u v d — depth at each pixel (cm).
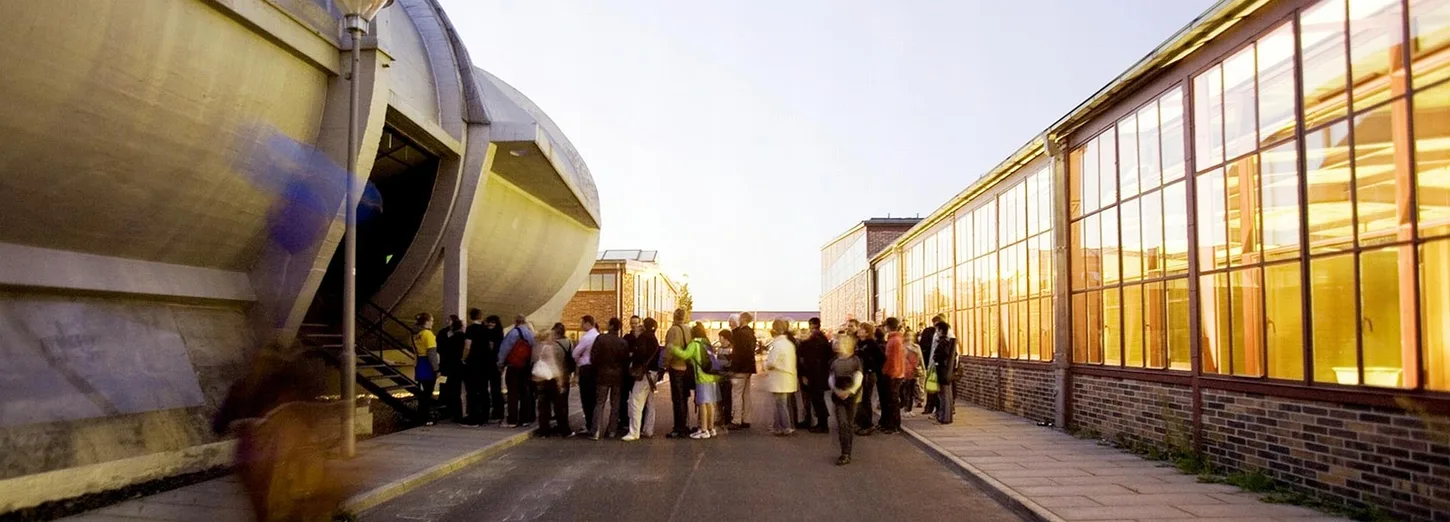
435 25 1892
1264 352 910
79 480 798
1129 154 1248
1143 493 871
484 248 2291
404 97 1652
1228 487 902
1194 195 1050
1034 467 1042
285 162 1241
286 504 578
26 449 801
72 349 949
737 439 1402
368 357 1585
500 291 2602
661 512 827
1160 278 1147
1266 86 914
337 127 1299
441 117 1805
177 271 1168
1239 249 961
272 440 577
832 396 1151
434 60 1848
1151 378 1148
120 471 848
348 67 1295
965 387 2166
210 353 1162
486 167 1869
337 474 619
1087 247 1403
